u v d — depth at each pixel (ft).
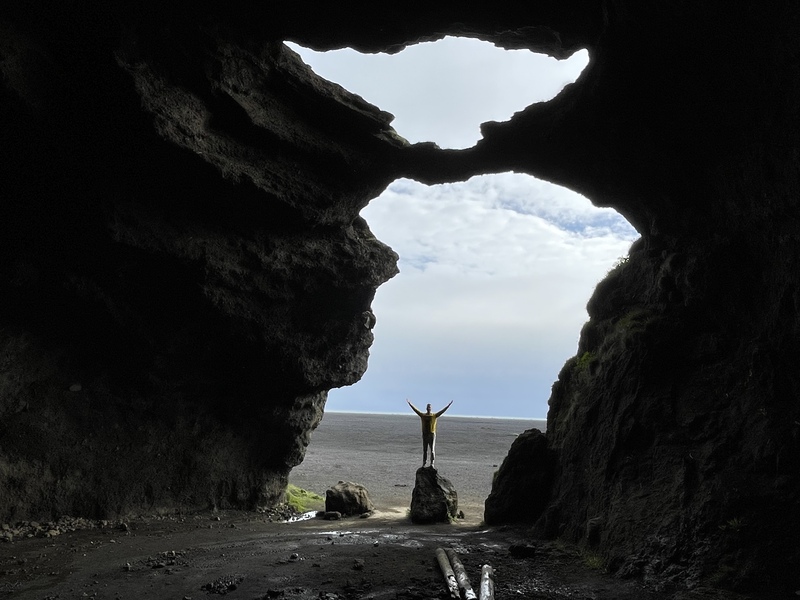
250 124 37.14
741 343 31.04
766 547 23.85
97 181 34.19
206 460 47.01
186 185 36.58
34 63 31.30
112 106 32.45
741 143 28.71
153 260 37.83
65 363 39.81
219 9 34.50
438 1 34.04
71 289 36.91
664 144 33.09
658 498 29.27
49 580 27.14
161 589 25.72
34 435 38.47
